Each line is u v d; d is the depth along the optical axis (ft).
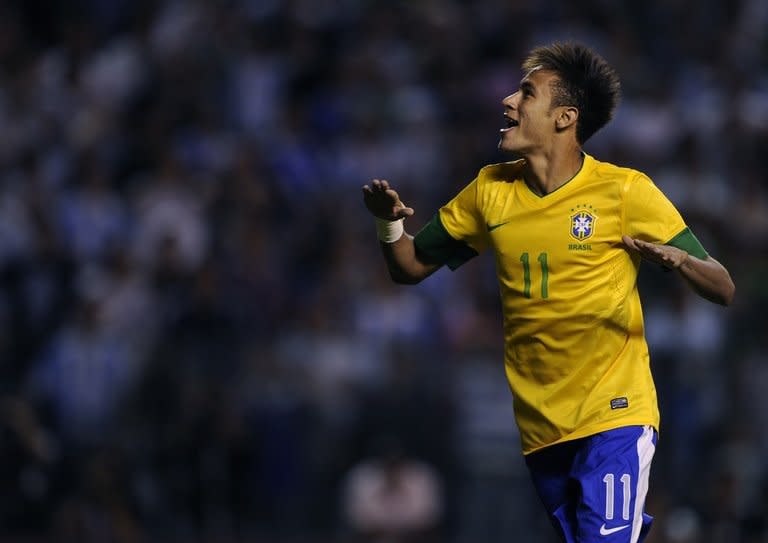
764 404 125.18
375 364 131.44
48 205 148.25
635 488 60.64
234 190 149.89
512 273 62.28
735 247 144.15
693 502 119.03
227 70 167.84
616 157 152.05
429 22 172.04
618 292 61.21
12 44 174.81
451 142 158.92
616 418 61.21
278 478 124.26
